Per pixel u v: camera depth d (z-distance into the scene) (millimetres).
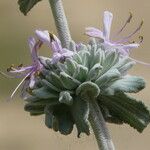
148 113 278
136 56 677
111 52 271
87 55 272
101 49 277
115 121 283
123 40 281
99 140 276
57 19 284
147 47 693
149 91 566
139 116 279
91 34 277
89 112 275
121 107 279
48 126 273
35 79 275
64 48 277
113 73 267
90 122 277
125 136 530
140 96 560
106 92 270
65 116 271
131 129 530
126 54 277
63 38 283
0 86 645
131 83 270
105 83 270
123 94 277
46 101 273
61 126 270
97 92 268
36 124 616
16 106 637
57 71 271
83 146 502
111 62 272
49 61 273
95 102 276
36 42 273
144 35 743
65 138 507
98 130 276
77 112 268
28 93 277
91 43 277
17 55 737
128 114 280
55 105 273
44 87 272
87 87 267
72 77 270
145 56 673
